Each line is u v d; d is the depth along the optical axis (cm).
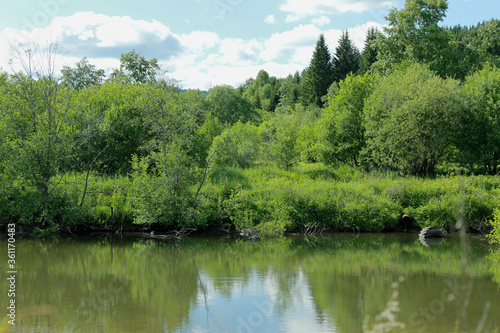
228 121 5475
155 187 1540
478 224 1585
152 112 1730
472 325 727
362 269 1135
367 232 1636
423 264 1188
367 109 2431
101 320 773
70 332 720
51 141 1515
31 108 1507
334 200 1661
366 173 2330
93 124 1764
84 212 1534
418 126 2197
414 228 1653
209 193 1673
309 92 6256
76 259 1244
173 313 809
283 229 1574
